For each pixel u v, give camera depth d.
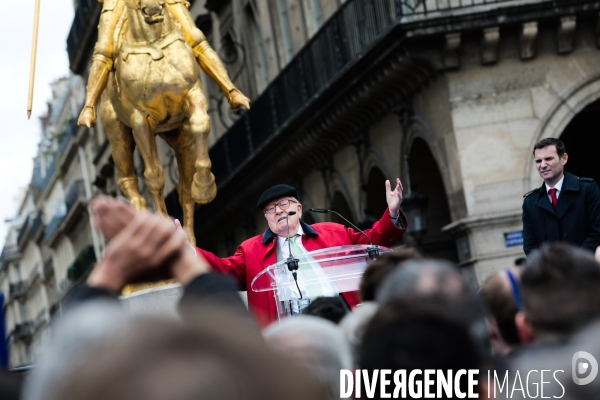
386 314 2.30
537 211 7.51
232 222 26.66
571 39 13.88
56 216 61.78
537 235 7.55
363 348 2.31
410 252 3.88
